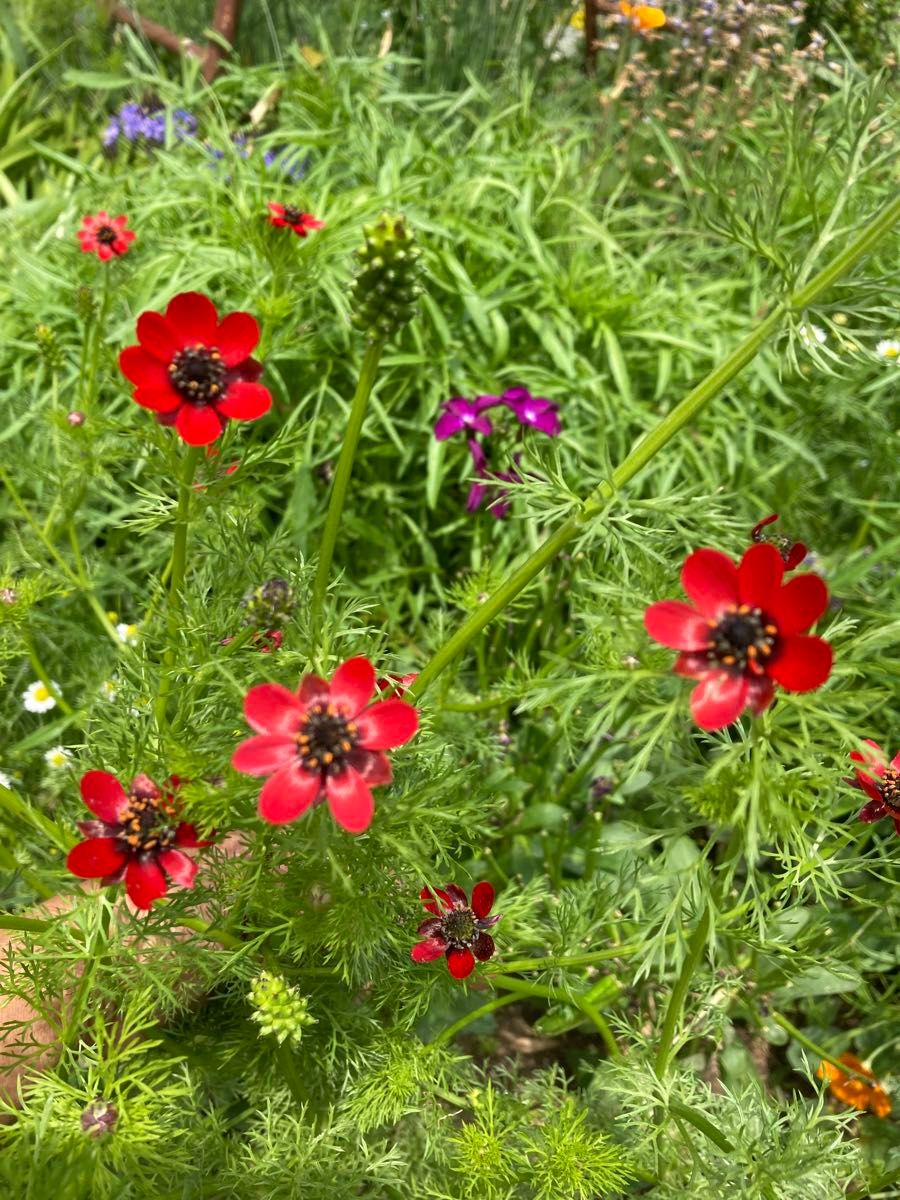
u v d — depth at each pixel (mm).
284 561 230
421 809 179
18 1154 160
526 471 271
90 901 185
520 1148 203
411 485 348
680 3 432
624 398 343
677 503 196
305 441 321
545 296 363
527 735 294
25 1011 202
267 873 187
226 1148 193
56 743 280
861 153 184
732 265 417
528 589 296
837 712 175
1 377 357
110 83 440
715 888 183
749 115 405
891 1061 250
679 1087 205
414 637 332
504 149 406
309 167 411
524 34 493
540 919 262
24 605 234
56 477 297
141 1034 206
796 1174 182
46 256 378
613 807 292
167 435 186
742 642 149
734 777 165
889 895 240
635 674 164
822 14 437
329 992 210
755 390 362
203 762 172
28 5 505
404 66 476
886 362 202
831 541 353
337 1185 187
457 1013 248
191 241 349
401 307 169
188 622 196
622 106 431
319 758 151
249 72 441
